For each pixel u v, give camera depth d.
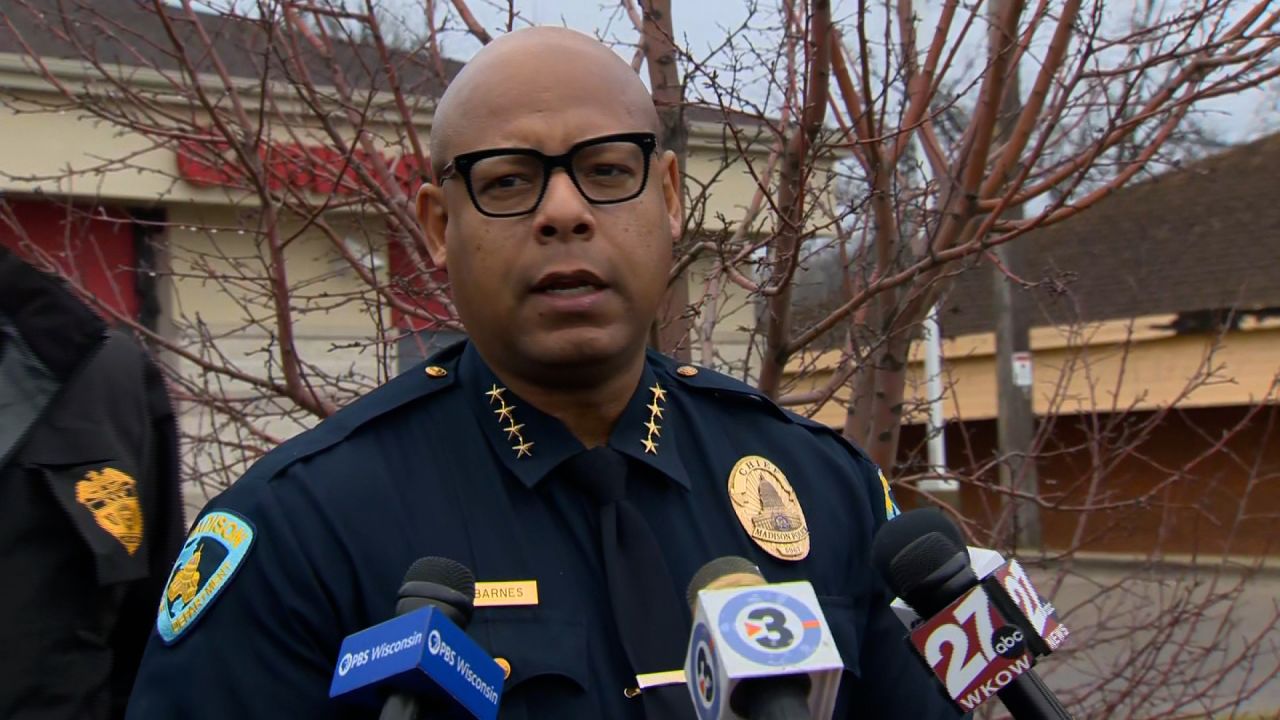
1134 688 3.62
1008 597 1.42
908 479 3.82
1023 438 10.79
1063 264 12.36
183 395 3.62
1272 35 3.07
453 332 3.91
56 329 2.02
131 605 2.09
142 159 5.53
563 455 1.61
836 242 3.50
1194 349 11.45
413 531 1.55
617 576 1.56
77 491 1.98
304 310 3.72
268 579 1.49
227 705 1.46
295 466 1.58
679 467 1.68
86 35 4.41
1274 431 11.39
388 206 3.37
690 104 3.24
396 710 1.22
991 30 3.31
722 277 3.74
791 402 3.54
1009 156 3.28
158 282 5.59
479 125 1.60
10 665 1.89
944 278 3.18
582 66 1.62
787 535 1.69
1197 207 12.85
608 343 1.58
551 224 1.55
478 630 1.49
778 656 1.19
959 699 1.42
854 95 3.36
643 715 1.50
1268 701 5.36
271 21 3.23
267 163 3.33
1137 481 11.89
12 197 4.82
